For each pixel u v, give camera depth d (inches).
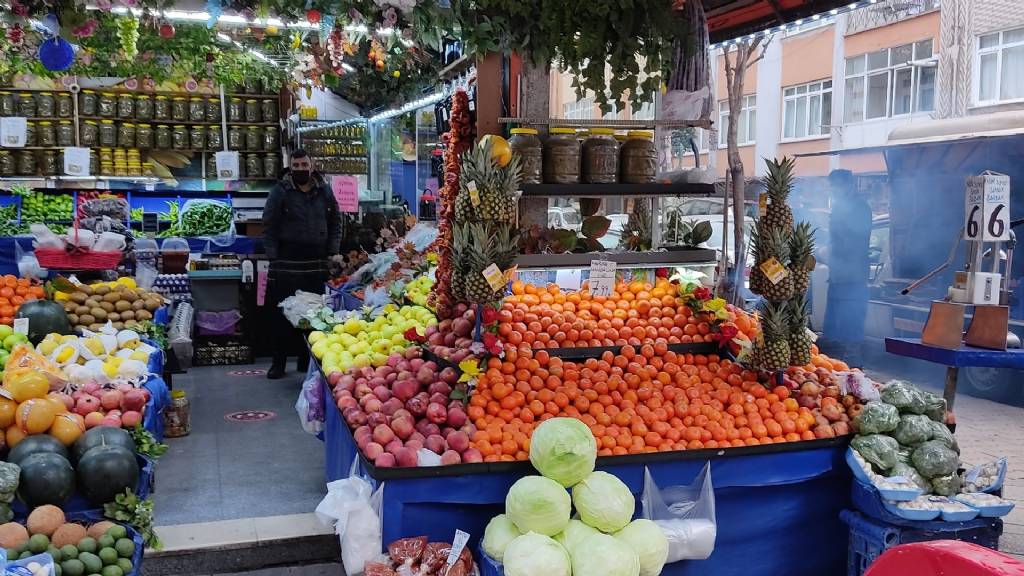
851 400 154.6
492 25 167.9
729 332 164.9
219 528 164.4
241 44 392.2
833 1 190.1
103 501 142.3
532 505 120.3
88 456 142.2
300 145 437.7
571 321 165.9
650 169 171.9
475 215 155.9
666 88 179.6
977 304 159.8
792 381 161.3
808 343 158.6
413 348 179.2
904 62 722.8
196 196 454.9
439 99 319.3
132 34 285.3
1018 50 633.6
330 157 451.8
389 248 323.9
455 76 247.3
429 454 130.2
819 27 786.8
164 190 445.1
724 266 200.1
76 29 191.6
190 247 374.6
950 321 158.9
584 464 125.6
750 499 145.6
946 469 141.1
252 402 275.3
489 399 144.2
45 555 116.4
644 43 173.8
